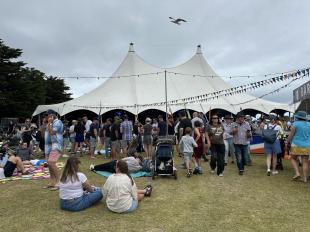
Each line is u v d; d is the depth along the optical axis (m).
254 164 9.73
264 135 7.89
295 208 5.13
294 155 7.17
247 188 6.51
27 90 34.22
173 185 6.89
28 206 5.39
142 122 23.56
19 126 15.39
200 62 27.95
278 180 7.27
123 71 25.34
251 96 24.95
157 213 4.95
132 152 9.20
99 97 22.12
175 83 24.80
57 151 6.71
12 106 32.56
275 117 8.96
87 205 5.18
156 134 12.57
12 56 33.88
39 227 4.41
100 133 13.43
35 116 23.17
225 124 9.78
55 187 6.55
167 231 4.21
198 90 24.34
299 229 4.23
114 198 4.97
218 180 7.34
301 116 7.02
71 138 12.73
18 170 8.43
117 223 4.52
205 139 9.57
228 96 23.81
